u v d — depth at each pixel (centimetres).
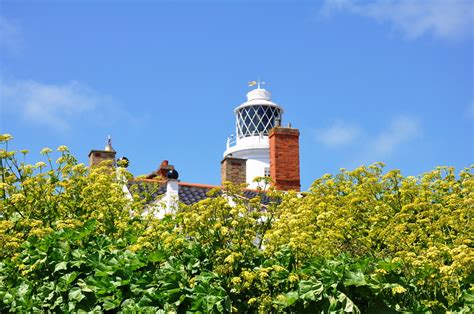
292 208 1024
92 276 855
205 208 963
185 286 859
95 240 960
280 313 856
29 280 884
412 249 1021
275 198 1053
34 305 848
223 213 938
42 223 1050
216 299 834
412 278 863
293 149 2425
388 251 1066
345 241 1117
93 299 848
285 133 2425
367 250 1095
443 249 916
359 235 1138
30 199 1106
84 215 1112
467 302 829
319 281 830
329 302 817
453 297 871
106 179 1145
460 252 855
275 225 948
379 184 1257
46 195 1116
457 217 1050
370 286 816
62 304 852
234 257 880
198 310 838
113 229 1087
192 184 2112
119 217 1141
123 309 835
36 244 891
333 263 841
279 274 868
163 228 989
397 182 1254
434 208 1089
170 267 884
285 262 896
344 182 1311
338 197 1252
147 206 1235
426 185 1212
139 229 1091
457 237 1031
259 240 1007
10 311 844
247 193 2175
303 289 827
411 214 1074
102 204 1124
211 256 918
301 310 837
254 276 851
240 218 935
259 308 851
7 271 892
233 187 1003
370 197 1233
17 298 848
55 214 1112
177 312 846
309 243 948
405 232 1056
